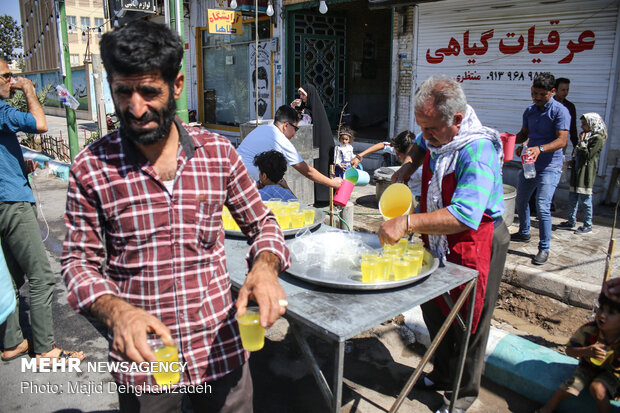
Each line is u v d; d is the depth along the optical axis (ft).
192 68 46.44
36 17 89.04
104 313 4.30
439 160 7.59
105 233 4.95
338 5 35.19
